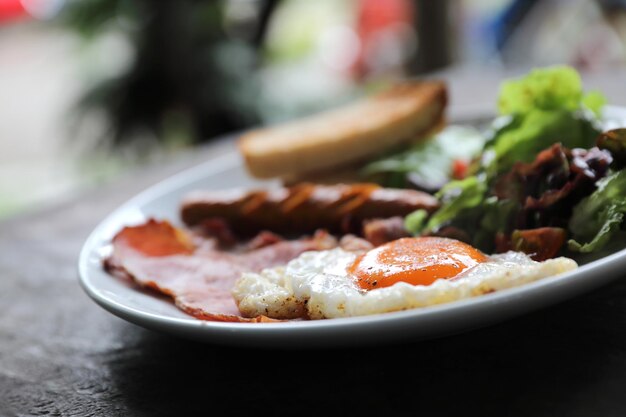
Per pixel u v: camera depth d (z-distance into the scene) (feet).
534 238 1.43
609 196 1.42
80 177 4.58
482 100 2.63
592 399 1.22
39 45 8.08
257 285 1.38
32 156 5.70
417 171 1.86
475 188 1.56
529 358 1.30
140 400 1.35
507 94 1.71
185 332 1.29
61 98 5.97
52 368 1.47
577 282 1.23
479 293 1.26
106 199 2.28
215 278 1.49
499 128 1.70
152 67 4.12
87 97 4.24
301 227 1.69
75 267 1.84
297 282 1.36
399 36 5.63
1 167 5.50
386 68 5.61
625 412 1.20
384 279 1.35
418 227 1.58
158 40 4.09
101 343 1.52
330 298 1.30
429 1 4.33
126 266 1.53
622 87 2.44
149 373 1.40
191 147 4.27
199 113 4.17
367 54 5.71
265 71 4.55
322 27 6.40
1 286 1.80
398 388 1.28
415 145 1.94
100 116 4.25
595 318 1.36
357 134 1.90
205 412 1.30
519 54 4.17
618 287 1.42
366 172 1.88
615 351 1.29
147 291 1.49
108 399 1.36
